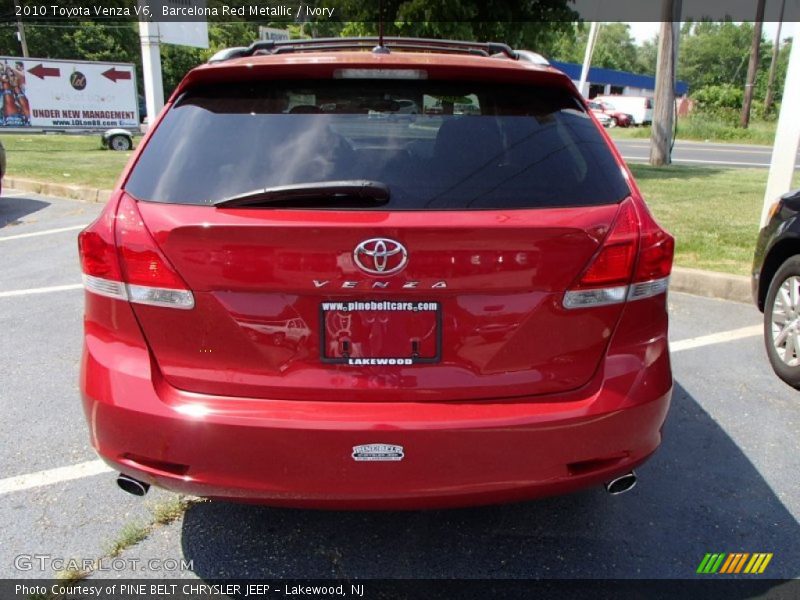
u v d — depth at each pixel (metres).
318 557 2.60
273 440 2.03
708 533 2.74
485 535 2.73
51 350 4.54
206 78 2.37
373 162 2.19
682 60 86.56
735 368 4.31
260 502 2.12
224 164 2.19
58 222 8.93
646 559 2.59
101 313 2.18
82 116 25.72
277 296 2.05
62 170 13.37
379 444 2.02
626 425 2.14
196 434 2.05
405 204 2.08
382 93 2.36
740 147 28.58
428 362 2.09
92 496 2.94
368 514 2.86
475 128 2.30
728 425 3.59
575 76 43.59
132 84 26.38
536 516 2.85
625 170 2.34
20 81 24.55
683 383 4.09
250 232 1.99
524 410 2.08
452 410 2.07
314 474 2.05
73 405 3.75
